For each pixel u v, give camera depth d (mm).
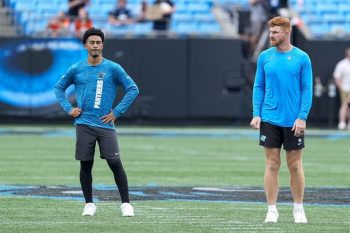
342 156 49094
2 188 33219
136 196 31312
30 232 23219
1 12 71250
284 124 24797
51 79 68000
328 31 74875
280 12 70812
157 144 55438
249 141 58469
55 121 68688
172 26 73562
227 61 68250
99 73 26016
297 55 24906
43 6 73000
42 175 37906
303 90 24844
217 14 74625
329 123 69875
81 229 23750
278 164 25234
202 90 68250
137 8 73500
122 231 23453
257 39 70188
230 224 24875
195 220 25625
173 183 35625
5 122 68625
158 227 24203
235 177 38000
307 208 28516
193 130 65875
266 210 27875
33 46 67750
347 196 31750
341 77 68000
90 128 25969
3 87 68000
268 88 25000
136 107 68125
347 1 77000
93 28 26234
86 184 26406
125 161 44781
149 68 67875
